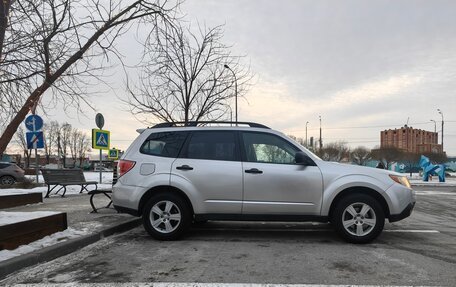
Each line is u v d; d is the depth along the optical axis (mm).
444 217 10633
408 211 6980
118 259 5859
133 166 7289
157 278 4984
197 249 6473
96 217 8844
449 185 31969
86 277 5023
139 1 7312
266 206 6898
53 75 6566
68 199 13055
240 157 7113
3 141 6188
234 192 6949
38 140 13656
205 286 4695
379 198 6973
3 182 21656
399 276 5059
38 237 6367
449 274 5141
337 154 76938
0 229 5594
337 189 6820
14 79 6348
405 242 7020
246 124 7469
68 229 7188
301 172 6918
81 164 94875
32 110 7102
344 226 6816
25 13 6359
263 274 5148
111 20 7062
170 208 7098
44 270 5312
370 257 5965
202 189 7008
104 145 18094
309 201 6871
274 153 7137
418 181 39219
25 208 10508
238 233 7832
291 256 6031
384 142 92125
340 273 5191
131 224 8367
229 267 5453
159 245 6762
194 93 13789
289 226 8594
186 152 7246
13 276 5051
